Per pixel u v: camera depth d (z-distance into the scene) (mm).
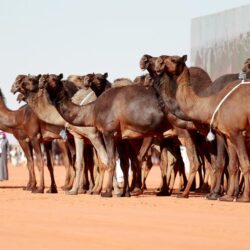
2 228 20922
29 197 32062
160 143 34281
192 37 45594
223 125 28578
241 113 28188
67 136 35188
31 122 35938
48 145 36312
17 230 20516
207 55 44719
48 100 34625
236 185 30156
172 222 22219
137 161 34344
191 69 31594
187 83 29500
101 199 30625
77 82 38156
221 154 29781
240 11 42156
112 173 32094
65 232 20094
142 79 35031
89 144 35625
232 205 27125
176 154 34812
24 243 18109
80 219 23062
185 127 31141
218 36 43812
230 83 28891
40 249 17266
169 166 33969
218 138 29766
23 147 37844
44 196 32750
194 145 31406
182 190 36719
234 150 28828
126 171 32875
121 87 32344
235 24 42531
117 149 32969
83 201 29516
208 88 31000
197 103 29297
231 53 42906
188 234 19703
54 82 32812
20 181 51469
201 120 29266
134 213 24719
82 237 19141
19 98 37500
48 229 20703
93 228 20922
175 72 29359
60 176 61688
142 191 34812
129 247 17594
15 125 37562
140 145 34438
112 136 32031
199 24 45188
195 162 31250
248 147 29406
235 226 21266
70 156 37562
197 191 35438
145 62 29938
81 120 32875
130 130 31953
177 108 29594
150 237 19188
